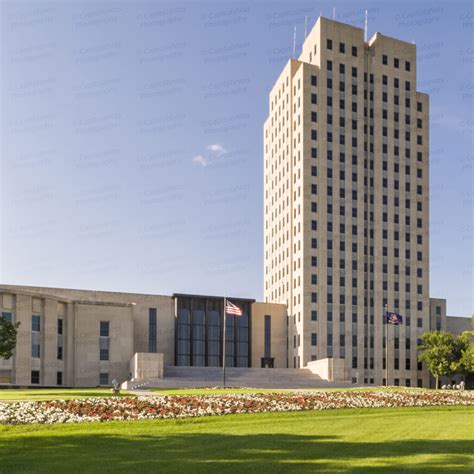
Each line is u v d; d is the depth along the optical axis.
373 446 24.23
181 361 118.00
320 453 22.66
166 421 32.38
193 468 20.03
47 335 92.81
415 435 27.62
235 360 122.00
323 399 45.50
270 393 52.06
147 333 117.56
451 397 50.84
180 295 119.56
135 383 83.12
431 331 127.00
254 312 129.88
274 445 24.59
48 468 20.06
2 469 19.94
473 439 26.36
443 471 19.28
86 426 30.09
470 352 106.75
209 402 41.12
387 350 115.56
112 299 116.69
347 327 126.06
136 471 19.62
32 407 36.78
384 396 49.34
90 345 98.69
